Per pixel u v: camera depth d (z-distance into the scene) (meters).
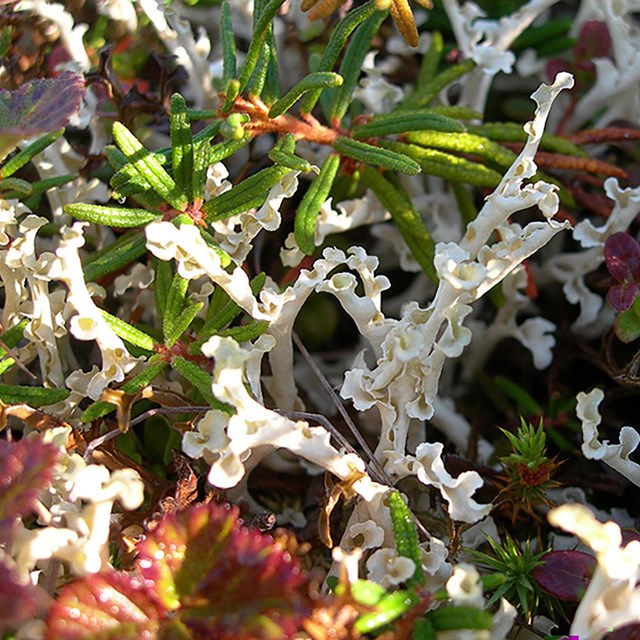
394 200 0.16
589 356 0.18
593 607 0.11
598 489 0.16
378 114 0.17
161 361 0.13
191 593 0.11
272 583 0.11
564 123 0.19
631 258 0.15
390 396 0.13
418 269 0.17
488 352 0.18
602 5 0.18
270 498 0.16
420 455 0.12
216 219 0.14
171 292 0.14
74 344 0.17
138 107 0.17
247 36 0.20
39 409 0.14
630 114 0.19
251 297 0.13
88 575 0.11
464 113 0.16
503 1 0.21
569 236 0.19
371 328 0.14
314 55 0.17
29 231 0.14
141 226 0.15
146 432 0.15
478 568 0.14
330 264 0.14
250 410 0.12
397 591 0.12
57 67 0.17
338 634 0.11
